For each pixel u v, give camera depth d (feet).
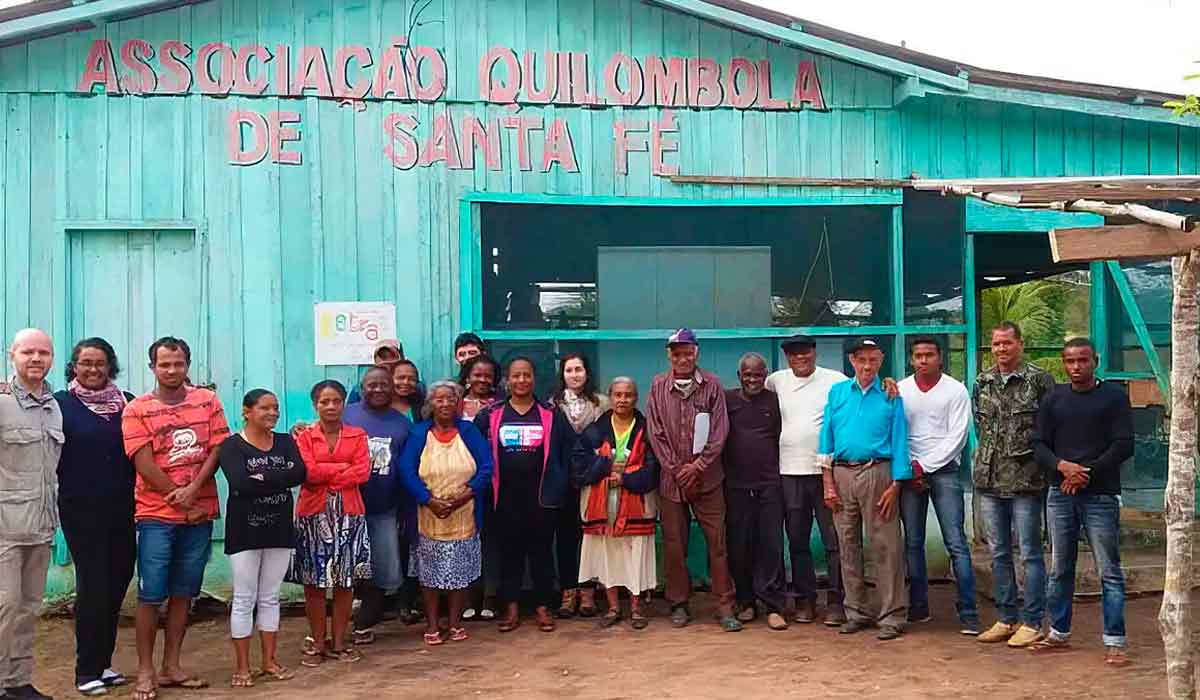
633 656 20.84
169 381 18.65
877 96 26.76
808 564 23.27
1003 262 32.30
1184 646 14.73
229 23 24.99
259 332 25.00
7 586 17.30
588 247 26.43
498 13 25.89
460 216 25.62
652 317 26.55
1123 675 18.81
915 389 22.45
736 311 26.76
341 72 25.35
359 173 25.39
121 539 19.02
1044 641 20.62
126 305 24.86
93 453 18.53
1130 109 26.07
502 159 25.82
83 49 24.58
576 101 26.05
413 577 23.32
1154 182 14.58
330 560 20.27
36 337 17.44
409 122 25.54
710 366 26.84
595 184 26.09
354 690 18.93
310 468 20.13
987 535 21.45
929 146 26.91
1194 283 14.57
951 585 26.53
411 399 23.56
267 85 25.12
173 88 24.82
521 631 23.03
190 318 24.97
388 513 22.07
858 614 22.30
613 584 23.15
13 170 24.38
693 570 26.32
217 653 21.70
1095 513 19.58
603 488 23.06
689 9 25.18
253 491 18.98
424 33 25.63
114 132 24.67
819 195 26.55
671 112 26.30
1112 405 19.49
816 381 23.31
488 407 23.45
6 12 23.13
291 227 25.14
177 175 24.82
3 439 17.19
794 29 25.41
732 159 26.43
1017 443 20.74
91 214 24.58
